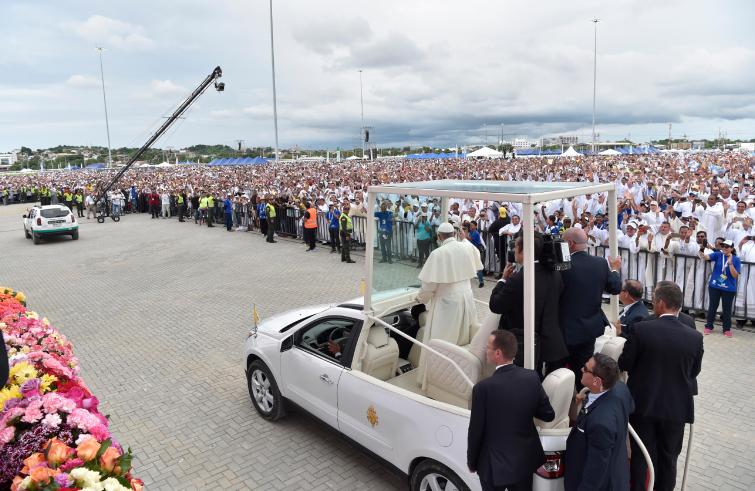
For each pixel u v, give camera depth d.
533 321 3.53
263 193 24.33
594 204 15.40
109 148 62.81
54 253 18.81
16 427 2.83
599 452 3.03
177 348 8.41
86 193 35.88
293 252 16.88
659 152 89.38
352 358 4.79
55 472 2.39
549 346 3.83
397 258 5.03
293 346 5.49
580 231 4.10
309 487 4.72
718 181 20.05
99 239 21.80
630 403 3.30
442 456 3.77
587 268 4.02
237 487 4.75
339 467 5.02
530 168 40.16
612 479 3.11
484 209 12.98
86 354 8.30
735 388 6.25
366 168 54.41
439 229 4.75
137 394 6.77
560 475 3.34
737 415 5.66
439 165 47.59
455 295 4.62
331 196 21.25
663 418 3.84
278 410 5.78
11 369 3.36
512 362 3.42
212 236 21.28
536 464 3.26
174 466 5.12
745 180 21.67
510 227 11.73
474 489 3.58
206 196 24.77
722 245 7.87
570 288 4.00
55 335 4.73
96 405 3.32
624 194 19.83
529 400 3.24
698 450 5.06
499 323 4.00
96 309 11.02
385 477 4.84
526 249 3.45
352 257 15.77
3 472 2.65
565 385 3.63
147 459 5.25
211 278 13.53
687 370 3.87
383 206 4.81
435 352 4.01
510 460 3.20
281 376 5.61
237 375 7.27
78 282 13.80
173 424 5.95
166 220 28.06
